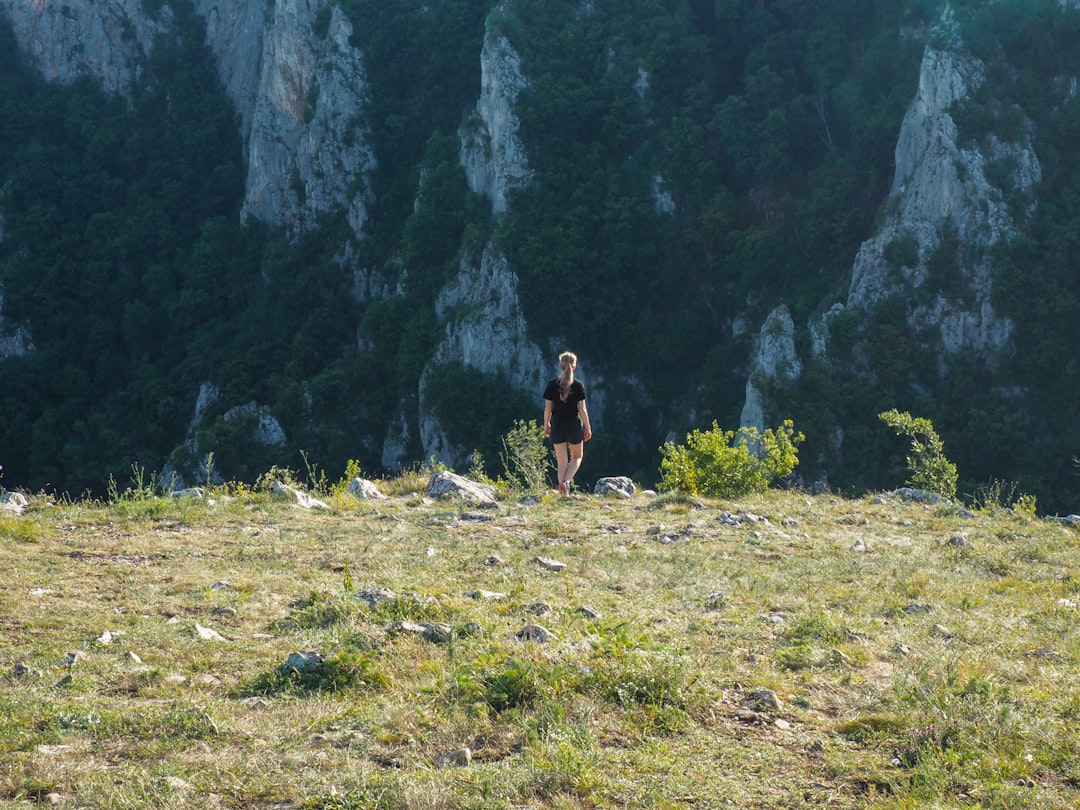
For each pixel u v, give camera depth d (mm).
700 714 4320
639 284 60031
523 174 61625
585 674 4508
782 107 59875
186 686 4668
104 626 5574
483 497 10852
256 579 6746
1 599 6027
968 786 3713
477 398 56625
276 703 4449
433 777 3660
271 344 67750
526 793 3576
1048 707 4461
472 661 4848
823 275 54188
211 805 3506
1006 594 6781
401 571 6988
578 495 11094
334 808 3463
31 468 67125
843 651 5215
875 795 3639
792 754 3973
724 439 12766
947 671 4770
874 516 10172
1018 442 43094
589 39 64312
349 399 62375
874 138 54719
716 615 5926
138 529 8641
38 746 3988
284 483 11633
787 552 8109
